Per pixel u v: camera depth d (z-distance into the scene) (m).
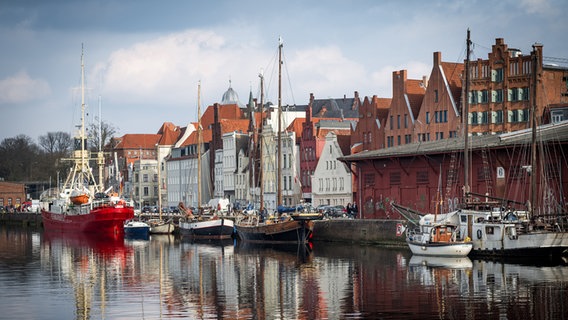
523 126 117.69
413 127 132.75
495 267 72.12
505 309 52.56
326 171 147.62
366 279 66.94
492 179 95.94
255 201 153.00
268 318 51.28
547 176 89.38
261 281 67.62
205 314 52.88
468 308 53.09
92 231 131.75
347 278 68.00
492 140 97.56
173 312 53.66
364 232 100.31
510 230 76.56
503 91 120.19
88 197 139.25
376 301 56.28
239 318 51.47
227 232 120.81
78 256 92.56
